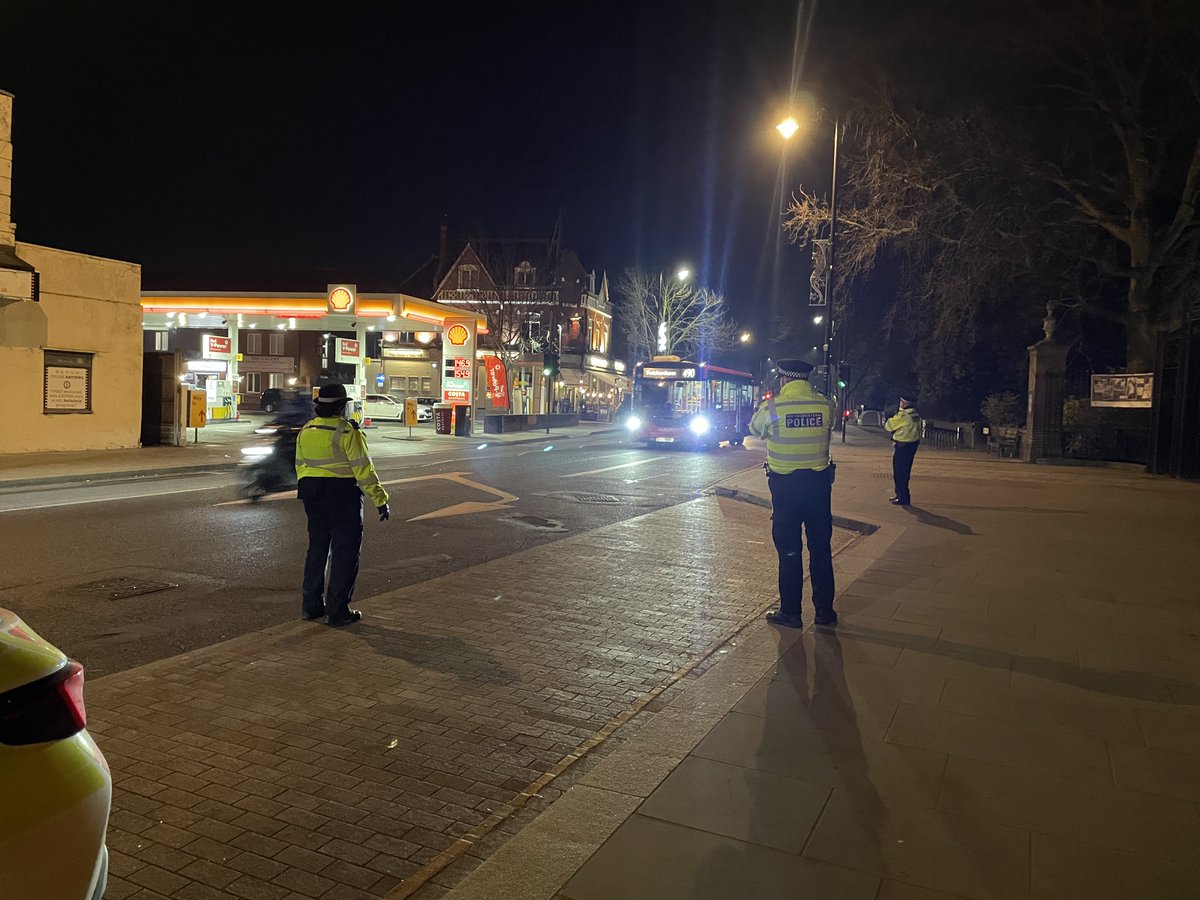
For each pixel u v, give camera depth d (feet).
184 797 12.23
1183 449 63.72
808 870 10.03
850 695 15.99
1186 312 74.18
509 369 151.94
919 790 12.14
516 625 21.45
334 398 20.68
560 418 138.31
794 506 21.03
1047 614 22.17
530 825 11.06
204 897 9.89
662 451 88.58
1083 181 81.35
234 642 19.40
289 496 44.19
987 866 10.18
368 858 10.81
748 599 24.95
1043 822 11.26
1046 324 79.61
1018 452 83.61
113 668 18.15
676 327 209.56
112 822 11.48
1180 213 75.15
